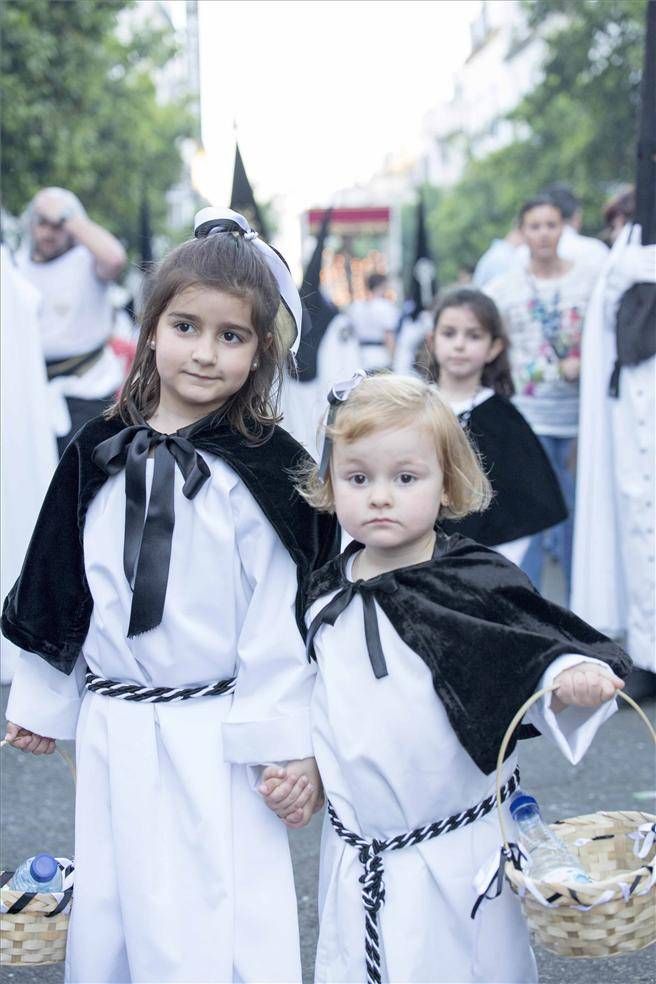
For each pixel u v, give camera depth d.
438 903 2.32
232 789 2.45
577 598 5.11
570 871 2.24
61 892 2.47
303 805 2.42
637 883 2.10
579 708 2.33
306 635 2.45
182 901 2.41
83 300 6.30
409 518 2.31
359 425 2.30
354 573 2.45
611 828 2.48
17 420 4.84
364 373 2.46
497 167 26.67
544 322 6.01
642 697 5.14
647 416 4.76
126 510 2.46
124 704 2.47
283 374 2.64
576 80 20.97
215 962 2.39
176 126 23.34
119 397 2.60
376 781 2.31
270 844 2.47
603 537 5.05
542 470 4.64
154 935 2.39
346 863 2.36
